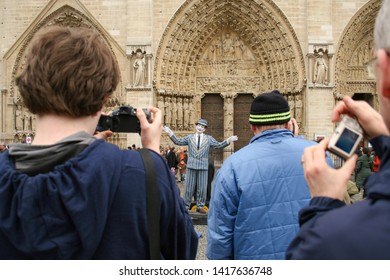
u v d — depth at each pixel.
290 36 45.56
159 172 3.85
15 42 46.50
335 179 3.20
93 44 3.88
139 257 3.66
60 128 3.75
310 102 44.06
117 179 3.61
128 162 3.74
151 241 3.66
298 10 45.28
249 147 7.09
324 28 44.34
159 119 4.51
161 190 3.78
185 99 48.09
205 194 21.36
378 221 2.39
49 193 3.30
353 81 47.31
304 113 44.94
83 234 3.34
